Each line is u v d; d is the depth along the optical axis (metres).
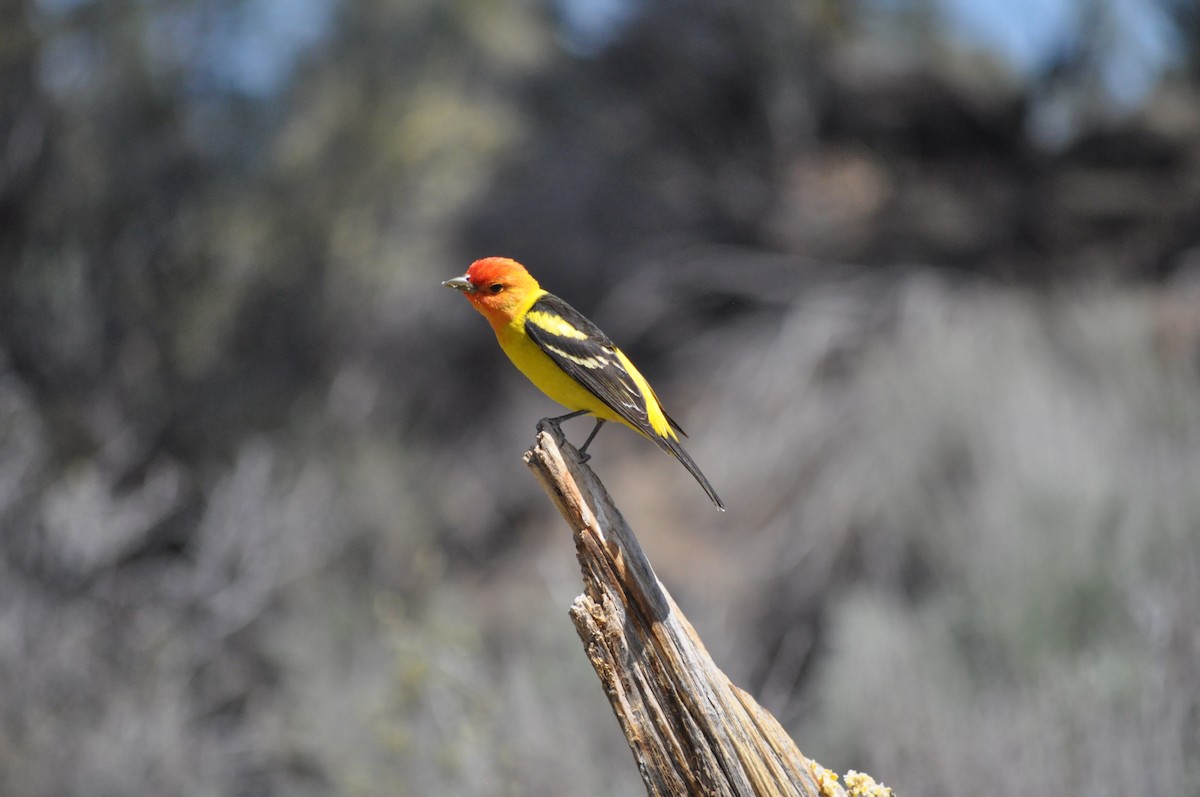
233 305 17.72
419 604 13.34
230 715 14.08
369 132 18.45
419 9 18.92
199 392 17.33
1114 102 22.59
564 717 10.08
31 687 12.71
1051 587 11.09
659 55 24.27
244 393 17.67
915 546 14.59
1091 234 21.53
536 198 23.61
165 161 17.45
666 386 21.78
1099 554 11.31
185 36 17.53
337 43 18.95
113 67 16.92
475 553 19.16
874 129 24.17
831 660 12.36
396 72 19.09
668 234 23.69
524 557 19.03
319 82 18.78
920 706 9.70
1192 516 11.23
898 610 12.38
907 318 19.78
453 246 22.95
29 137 16.64
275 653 13.63
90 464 15.46
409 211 19.47
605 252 23.70
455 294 22.41
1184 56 21.98
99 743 12.18
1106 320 16.80
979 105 23.42
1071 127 22.83
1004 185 22.81
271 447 16.67
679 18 23.91
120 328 17.19
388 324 21.09
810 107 24.16
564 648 10.98
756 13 23.36
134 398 16.78
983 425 14.95
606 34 24.73
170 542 16.00
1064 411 14.51
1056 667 9.80
